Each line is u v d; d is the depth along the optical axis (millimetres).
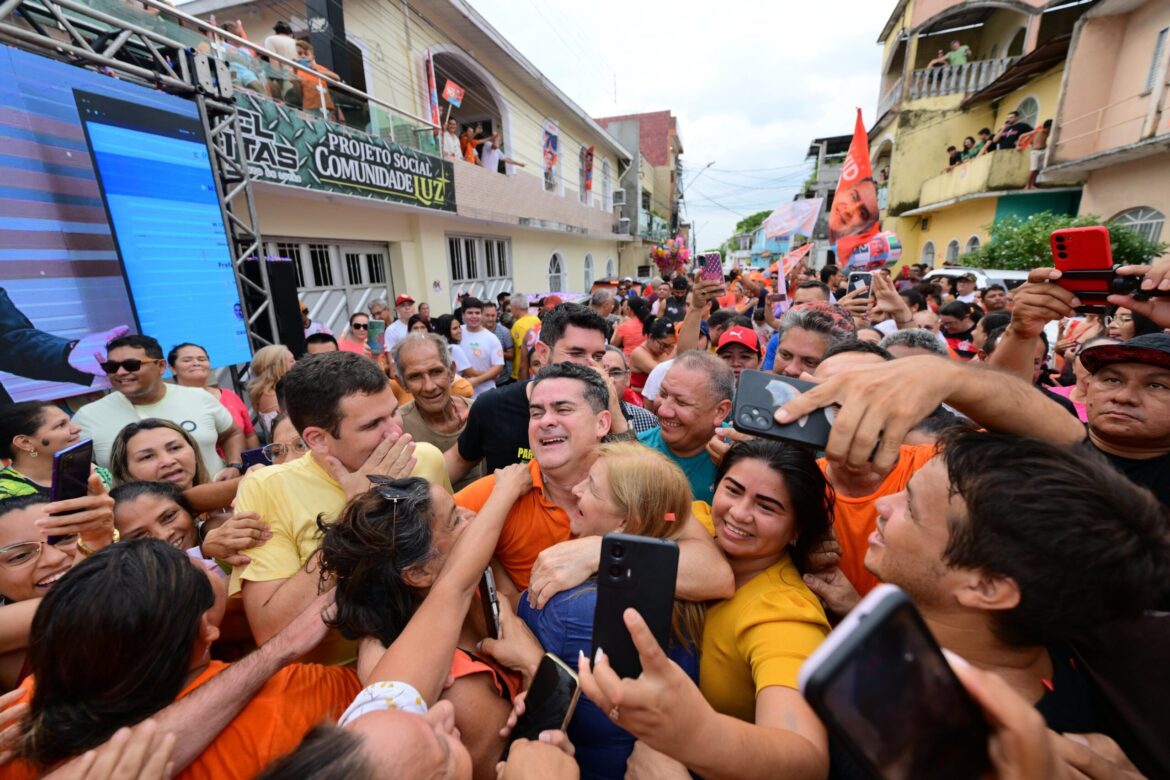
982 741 511
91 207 3316
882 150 19406
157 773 786
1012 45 14867
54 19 3420
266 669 1003
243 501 1564
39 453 1992
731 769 693
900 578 796
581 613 1079
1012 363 1434
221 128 4379
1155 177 8641
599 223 17391
